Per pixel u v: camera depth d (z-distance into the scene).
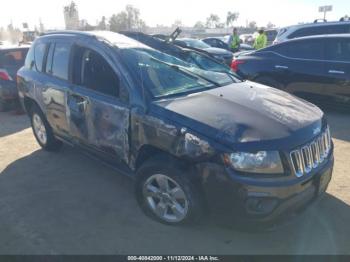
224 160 2.80
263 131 2.91
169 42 5.10
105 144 3.83
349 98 6.74
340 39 6.79
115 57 3.72
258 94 3.75
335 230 3.33
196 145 2.93
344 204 3.74
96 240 3.26
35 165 4.94
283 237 3.26
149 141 3.27
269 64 7.65
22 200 3.99
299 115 3.30
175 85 3.73
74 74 4.23
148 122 3.25
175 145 3.06
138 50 3.97
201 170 2.94
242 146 2.78
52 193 4.13
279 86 7.60
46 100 4.72
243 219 2.88
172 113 3.15
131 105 3.43
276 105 3.45
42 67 4.89
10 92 7.66
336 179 4.30
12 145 5.82
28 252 3.11
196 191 3.06
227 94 3.63
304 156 2.97
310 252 3.06
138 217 3.60
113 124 3.64
